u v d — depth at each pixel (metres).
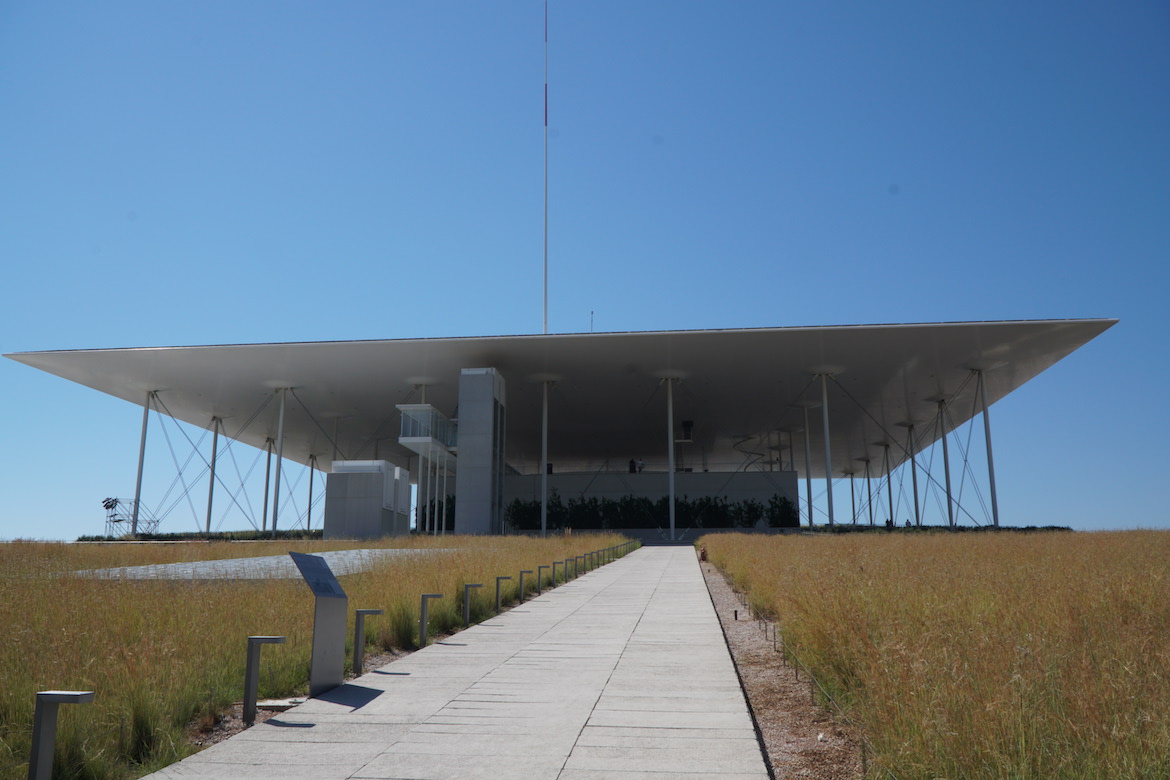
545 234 61.72
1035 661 5.73
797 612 9.17
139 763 6.03
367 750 5.97
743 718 6.84
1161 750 4.36
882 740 5.19
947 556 17.56
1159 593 8.73
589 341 50.03
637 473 67.44
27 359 52.84
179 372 56.78
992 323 46.84
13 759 5.83
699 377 57.78
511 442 83.38
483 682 8.38
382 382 59.31
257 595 12.11
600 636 11.54
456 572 14.42
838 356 52.72
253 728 6.61
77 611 9.76
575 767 5.52
